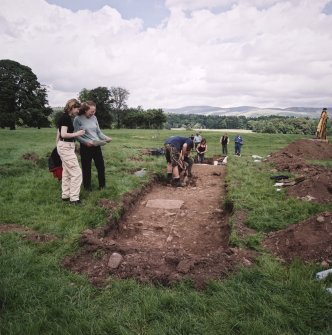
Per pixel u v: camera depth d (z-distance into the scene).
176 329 3.23
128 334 3.18
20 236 5.30
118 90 117.75
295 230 5.09
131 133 57.66
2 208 6.67
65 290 3.88
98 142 7.72
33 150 15.72
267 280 4.00
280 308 3.52
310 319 3.32
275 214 6.48
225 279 4.10
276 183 9.52
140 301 3.68
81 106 7.62
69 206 6.90
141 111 124.19
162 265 4.43
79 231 5.56
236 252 4.82
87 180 8.11
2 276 4.04
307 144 23.05
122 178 9.77
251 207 6.98
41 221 6.00
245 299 3.67
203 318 3.39
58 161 7.42
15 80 60.47
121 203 7.32
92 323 3.30
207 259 4.48
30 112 60.09
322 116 27.70
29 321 3.30
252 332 3.15
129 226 6.80
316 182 8.02
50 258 4.61
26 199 7.37
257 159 18.14
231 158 16.72
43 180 9.12
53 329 3.23
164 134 55.75
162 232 6.58
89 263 4.57
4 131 46.62
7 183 8.77
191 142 10.82
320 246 4.68
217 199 8.91
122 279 4.18
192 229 6.75
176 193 9.64
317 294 3.69
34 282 3.98
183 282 4.02
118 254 4.59
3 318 3.37
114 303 3.65
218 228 6.74
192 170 13.66
